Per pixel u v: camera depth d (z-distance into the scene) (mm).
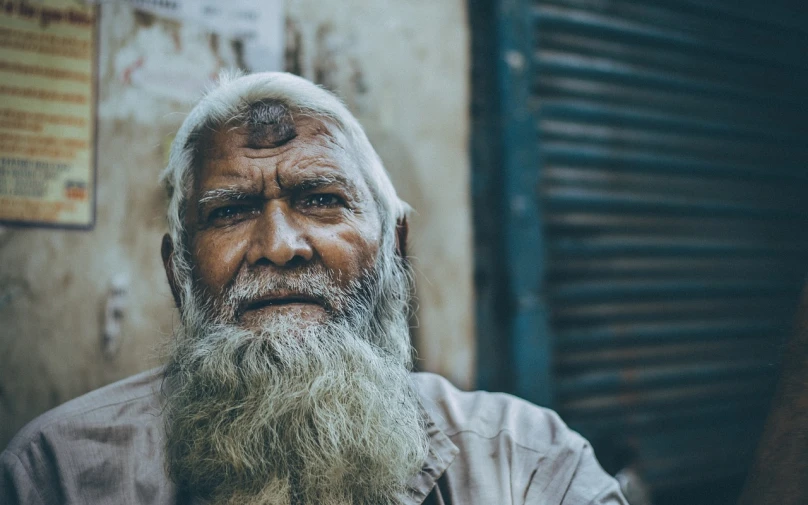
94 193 1769
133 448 1076
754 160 3031
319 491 994
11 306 1677
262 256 1019
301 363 996
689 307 2816
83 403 1120
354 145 1120
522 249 2420
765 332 2998
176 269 1129
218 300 1035
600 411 2578
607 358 2611
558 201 2529
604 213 2645
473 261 2266
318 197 1065
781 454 853
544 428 1199
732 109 2990
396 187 2150
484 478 1097
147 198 1820
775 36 3129
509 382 2391
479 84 2451
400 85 2176
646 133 2748
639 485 2395
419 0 2225
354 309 1062
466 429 1164
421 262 2170
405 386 1141
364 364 1046
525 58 2477
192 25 1888
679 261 2797
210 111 1075
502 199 2424
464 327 2217
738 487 2928
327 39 2068
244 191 1035
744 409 2932
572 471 1125
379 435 1037
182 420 1031
